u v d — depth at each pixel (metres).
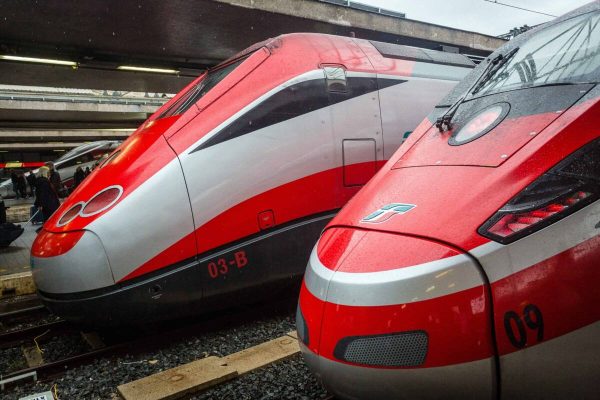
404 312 1.83
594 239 1.79
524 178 1.96
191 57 10.49
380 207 2.32
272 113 4.26
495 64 3.05
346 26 9.78
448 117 2.72
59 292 3.68
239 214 4.03
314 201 4.39
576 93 2.19
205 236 3.89
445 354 1.77
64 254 3.63
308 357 2.11
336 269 2.09
